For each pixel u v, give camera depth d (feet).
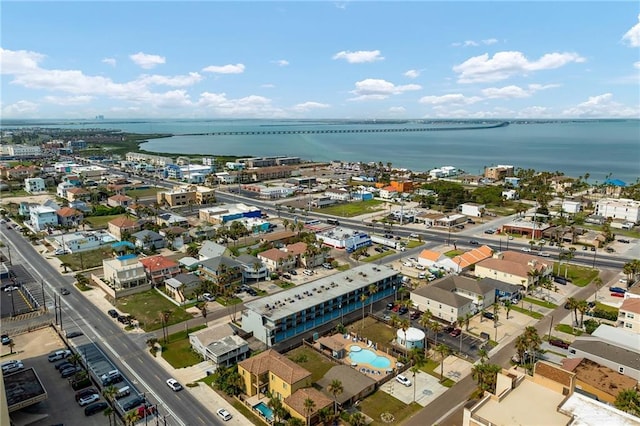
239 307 402.72
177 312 390.01
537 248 583.58
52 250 559.38
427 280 467.11
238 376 277.64
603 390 262.06
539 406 201.05
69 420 251.60
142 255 542.57
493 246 596.70
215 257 469.98
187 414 256.73
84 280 442.50
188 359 315.58
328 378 287.28
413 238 632.38
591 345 311.27
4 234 630.74
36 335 348.38
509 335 353.51
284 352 330.95
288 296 377.71
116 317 377.50
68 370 295.28
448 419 253.44
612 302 414.21
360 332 362.33
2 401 185.78
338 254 560.61
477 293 396.78
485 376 248.93
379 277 423.64
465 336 351.67
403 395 277.03
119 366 305.32
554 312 395.34
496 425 186.29
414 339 328.29
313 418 243.81
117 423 248.93
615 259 539.70
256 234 638.94
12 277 467.52
